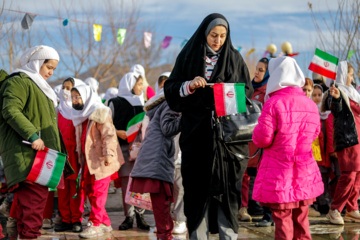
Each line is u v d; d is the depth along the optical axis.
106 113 5.87
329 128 6.77
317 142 6.77
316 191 4.41
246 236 5.71
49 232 6.17
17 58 5.09
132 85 6.77
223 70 4.32
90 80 9.06
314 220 6.64
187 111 4.33
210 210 4.38
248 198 7.09
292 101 4.36
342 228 6.09
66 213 6.23
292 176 4.33
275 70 4.49
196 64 4.31
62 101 6.35
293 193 4.31
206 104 4.28
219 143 4.24
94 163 5.81
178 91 4.26
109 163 5.80
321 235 5.70
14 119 4.55
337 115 6.23
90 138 5.85
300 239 4.47
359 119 6.38
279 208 4.30
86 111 5.86
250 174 6.57
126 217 6.32
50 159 4.68
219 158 4.23
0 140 4.72
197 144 4.27
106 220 6.11
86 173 5.90
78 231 6.15
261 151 4.85
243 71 4.50
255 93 6.91
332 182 6.92
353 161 6.17
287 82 4.42
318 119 4.49
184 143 4.33
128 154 6.41
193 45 4.37
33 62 4.93
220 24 4.28
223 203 4.25
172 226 5.11
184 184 4.32
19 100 4.66
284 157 4.30
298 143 4.36
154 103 5.17
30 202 4.66
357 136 6.14
